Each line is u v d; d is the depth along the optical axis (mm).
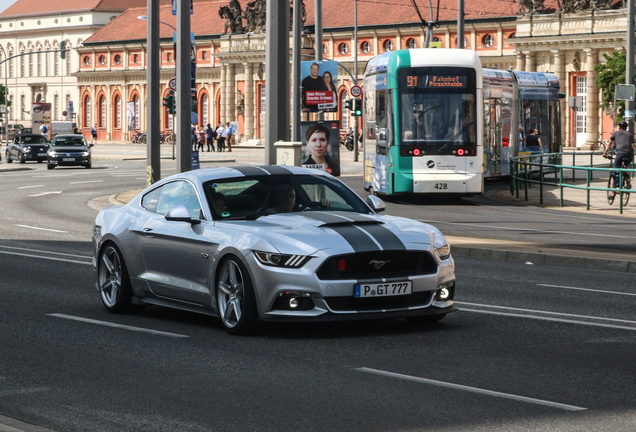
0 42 176375
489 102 41625
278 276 10641
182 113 29422
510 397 8273
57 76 163750
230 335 11352
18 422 7598
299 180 12422
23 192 42188
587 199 32094
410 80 32844
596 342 10836
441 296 11180
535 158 46969
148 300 12656
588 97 91688
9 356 10281
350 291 10586
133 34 139750
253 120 120812
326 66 32469
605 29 90312
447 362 9742
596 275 17484
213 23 129875
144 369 9578
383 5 111562
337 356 10086
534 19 95125
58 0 167500
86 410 8055
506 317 12594
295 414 7801
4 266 18375
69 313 13125
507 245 20984
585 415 7691
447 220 27781
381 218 11758
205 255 11555
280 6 26453
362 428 7375
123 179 50688
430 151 32719
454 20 102938
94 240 13609
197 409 8023
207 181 12281
